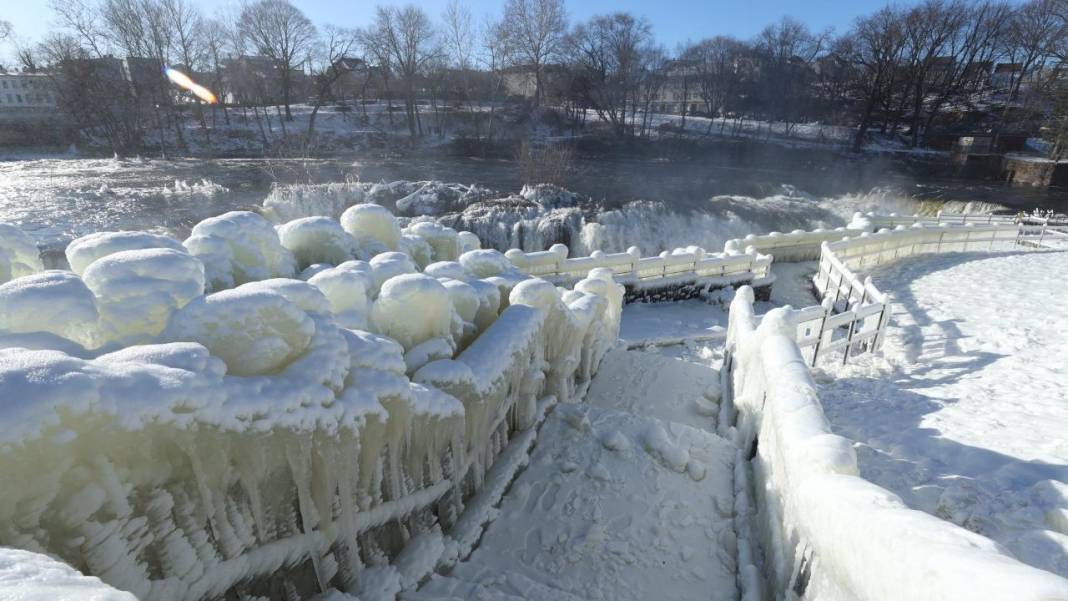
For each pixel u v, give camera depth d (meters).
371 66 48.66
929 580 1.69
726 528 4.21
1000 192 33.25
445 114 47.75
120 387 1.87
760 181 36.19
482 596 3.29
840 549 2.33
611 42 48.28
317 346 2.76
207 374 2.19
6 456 1.60
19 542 1.69
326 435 2.59
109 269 2.76
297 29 43.41
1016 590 1.43
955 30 45.62
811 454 2.97
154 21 36.38
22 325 2.39
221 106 47.16
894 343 8.32
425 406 3.37
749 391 5.86
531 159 29.08
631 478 4.65
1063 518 3.05
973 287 11.45
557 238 20.95
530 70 52.94
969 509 3.27
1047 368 6.18
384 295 4.01
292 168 32.66
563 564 3.78
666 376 7.77
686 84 62.59
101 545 1.87
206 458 2.19
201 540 2.24
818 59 59.72
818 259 17.66
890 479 4.00
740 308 7.87
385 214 6.28
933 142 48.47
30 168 30.25
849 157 43.81
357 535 3.04
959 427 4.86
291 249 5.52
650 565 3.81
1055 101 36.91
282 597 2.67
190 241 4.21
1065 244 16.53
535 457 4.94
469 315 4.85
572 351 6.26
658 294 12.88
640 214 23.31
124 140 36.50
